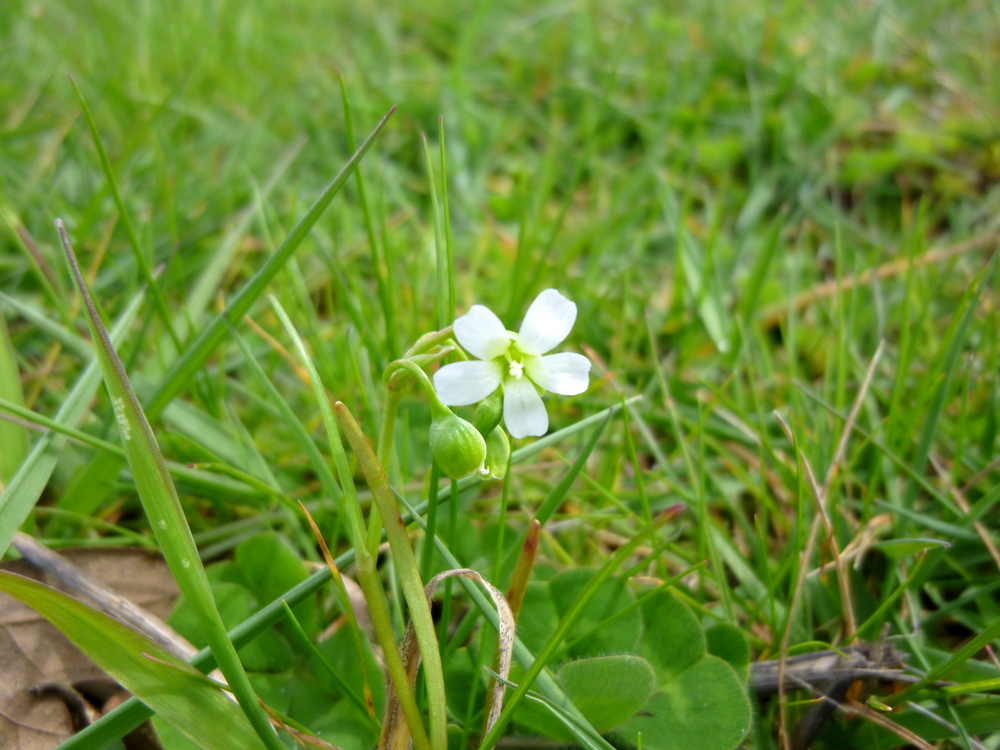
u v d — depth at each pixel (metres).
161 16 0.24
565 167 0.20
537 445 0.08
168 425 0.11
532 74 0.23
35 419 0.08
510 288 0.14
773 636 0.09
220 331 0.09
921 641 0.10
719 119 0.21
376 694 0.08
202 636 0.09
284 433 0.12
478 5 0.26
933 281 0.15
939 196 0.18
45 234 0.15
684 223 0.15
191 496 0.11
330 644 0.09
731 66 0.23
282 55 0.23
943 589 0.10
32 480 0.09
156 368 0.12
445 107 0.21
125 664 0.07
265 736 0.07
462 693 0.08
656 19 0.25
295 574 0.09
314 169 0.19
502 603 0.07
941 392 0.11
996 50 0.24
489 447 0.07
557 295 0.07
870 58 0.23
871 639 0.09
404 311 0.14
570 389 0.07
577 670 0.08
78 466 0.10
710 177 0.20
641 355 0.14
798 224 0.18
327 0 0.28
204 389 0.12
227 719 0.07
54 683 0.08
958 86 0.21
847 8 0.26
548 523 0.11
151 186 0.17
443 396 0.07
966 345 0.14
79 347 0.11
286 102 0.20
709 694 0.08
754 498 0.12
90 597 0.08
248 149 0.19
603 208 0.18
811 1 0.27
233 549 0.11
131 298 0.13
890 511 0.11
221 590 0.09
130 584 0.09
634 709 0.08
